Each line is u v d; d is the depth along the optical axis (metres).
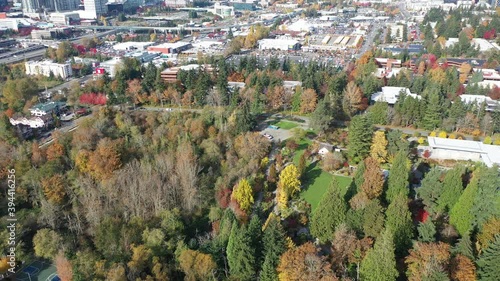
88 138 188.75
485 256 98.88
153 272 111.94
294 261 100.38
